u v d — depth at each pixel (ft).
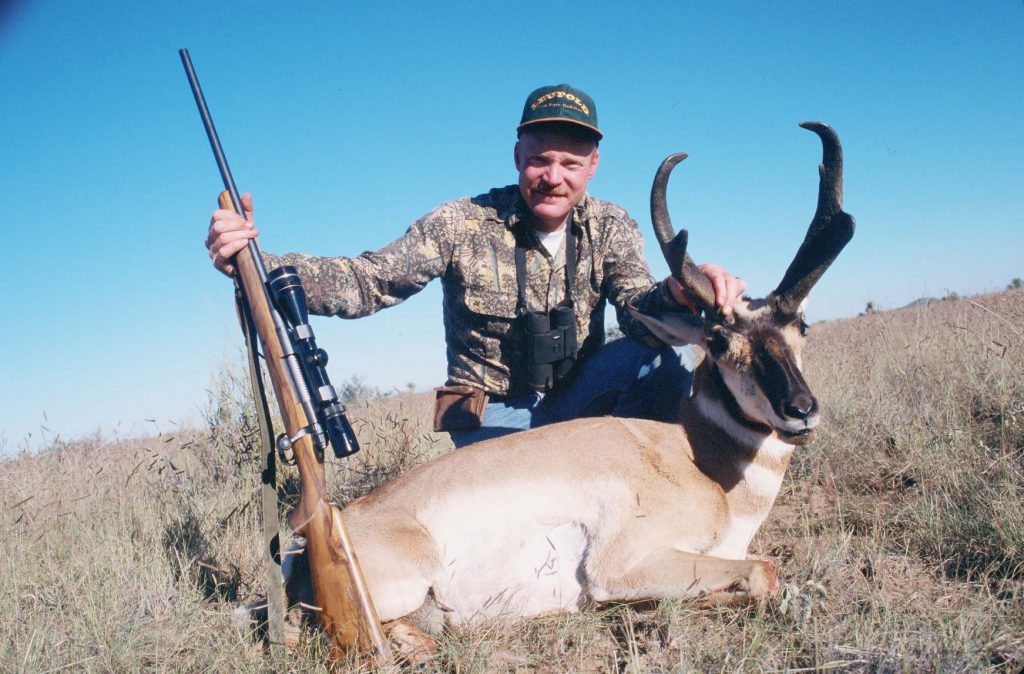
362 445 8.42
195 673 4.93
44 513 7.58
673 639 4.93
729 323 5.89
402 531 5.54
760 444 5.88
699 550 5.81
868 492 6.83
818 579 5.39
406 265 6.77
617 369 7.23
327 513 4.86
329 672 4.83
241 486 7.80
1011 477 6.10
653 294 6.56
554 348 7.09
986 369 8.27
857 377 9.50
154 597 5.81
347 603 4.81
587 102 6.85
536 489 5.72
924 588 5.25
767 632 4.88
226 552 6.62
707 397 6.03
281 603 4.96
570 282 7.22
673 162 6.14
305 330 5.02
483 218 7.12
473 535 5.64
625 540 5.60
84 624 5.32
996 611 4.78
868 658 4.43
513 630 5.37
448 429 7.32
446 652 5.04
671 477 5.81
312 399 4.99
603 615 5.45
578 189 6.95
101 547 6.62
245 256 5.29
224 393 8.38
